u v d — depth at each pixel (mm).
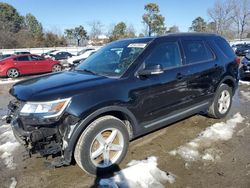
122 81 3436
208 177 3268
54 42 63906
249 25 54781
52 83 3359
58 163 3092
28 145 3141
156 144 4203
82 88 3145
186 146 4098
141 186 3113
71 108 2986
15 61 14805
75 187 3156
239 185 3100
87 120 3080
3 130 5043
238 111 5848
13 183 3268
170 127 4875
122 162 3656
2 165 3693
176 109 4156
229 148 3992
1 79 13930
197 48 4586
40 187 3178
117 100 3307
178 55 4207
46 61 16172
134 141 4324
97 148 3307
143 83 3598
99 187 3125
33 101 2986
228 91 5258
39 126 2998
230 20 55250
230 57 5211
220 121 5141
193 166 3520
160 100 3848
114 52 4191
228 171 3385
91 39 69562
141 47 3883
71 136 3023
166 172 3383
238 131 4637
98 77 3539
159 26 59781
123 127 3459
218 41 5121
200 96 4574
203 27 70000
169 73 3934
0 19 72562
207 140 4293
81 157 3164
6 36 59188
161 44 4008
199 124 5000
